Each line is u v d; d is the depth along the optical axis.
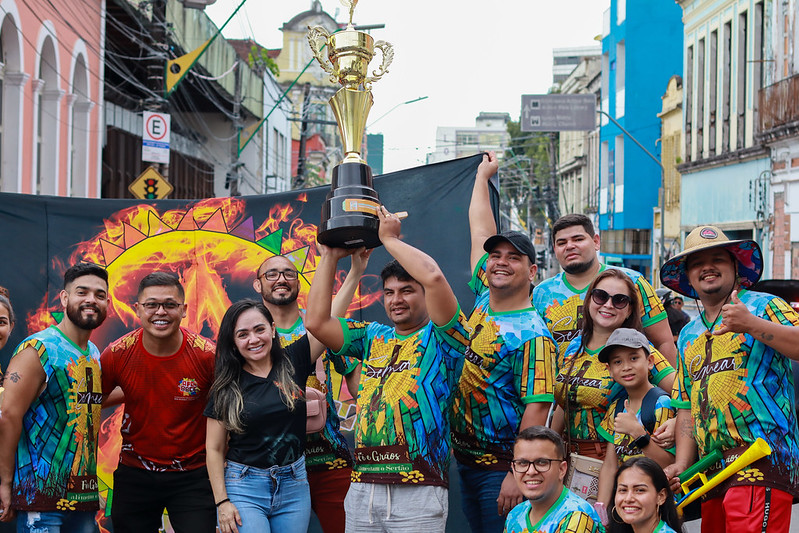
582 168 52.25
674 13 37.97
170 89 16.23
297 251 6.53
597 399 4.96
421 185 6.50
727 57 28.31
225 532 4.56
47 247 6.40
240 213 6.56
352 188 4.55
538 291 5.82
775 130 23.38
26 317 6.30
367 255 5.06
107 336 6.41
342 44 4.80
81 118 18.41
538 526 4.28
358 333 4.82
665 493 4.28
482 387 4.79
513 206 63.06
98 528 5.99
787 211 23.61
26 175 15.24
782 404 4.38
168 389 4.84
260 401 4.64
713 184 29.30
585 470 4.94
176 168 27.19
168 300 4.77
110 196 20.91
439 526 4.40
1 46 14.33
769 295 4.53
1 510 4.66
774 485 4.30
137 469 4.89
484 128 130.50
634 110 38.31
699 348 4.64
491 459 4.81
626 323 5.06
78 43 17.70
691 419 4.69
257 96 33.66
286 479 4.71
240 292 6.51
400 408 4.44
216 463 4.64
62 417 4.72
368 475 4.48
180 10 21.81
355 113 4.75
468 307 6.38
